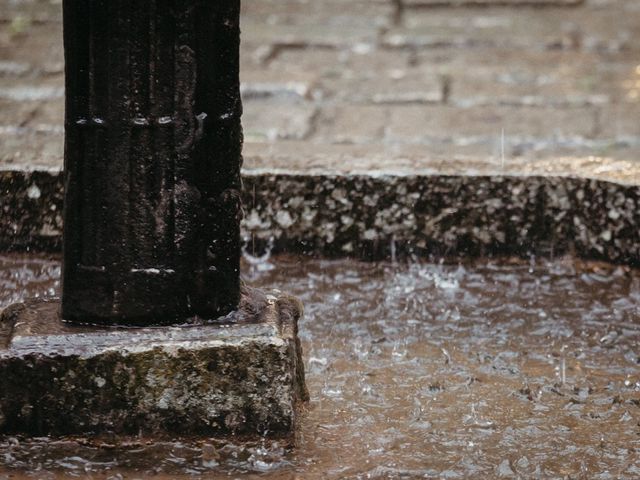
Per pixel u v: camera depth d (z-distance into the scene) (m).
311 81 7.54
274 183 5.03
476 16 9.70
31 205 5.00
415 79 7.69
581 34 9.06
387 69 7.97
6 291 4.72
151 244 3.37
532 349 4.25
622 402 3.81
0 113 6.43
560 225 5.03
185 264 3.39
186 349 3.33
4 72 7.39
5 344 3.36
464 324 4.50
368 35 8.98
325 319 4.54
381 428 3.60
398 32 9.09
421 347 4.26
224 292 3.44
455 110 6.98
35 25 8.76
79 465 3.30
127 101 3.27
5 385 3.32
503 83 7.62
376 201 5.04
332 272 5.00
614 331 4.42
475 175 5.02
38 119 6.35
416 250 5.09
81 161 3.32
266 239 5.08
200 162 3.34
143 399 3.35
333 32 9.06
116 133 3.29
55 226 5.03
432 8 9.98
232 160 3.36
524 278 4.95
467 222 5.05
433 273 5.01
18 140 5.71
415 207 5.04
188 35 3.24
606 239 4.98
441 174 5.02
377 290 4.83
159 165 3.33
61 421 3.35
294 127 6.49
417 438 3.54
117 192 3.33
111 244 3.37
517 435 3.57
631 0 10.28
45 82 7.18
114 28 3.22
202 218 3.37
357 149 6.06
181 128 3.30
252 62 8.05
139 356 3.33
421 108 7.00
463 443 3.52
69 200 3.35
